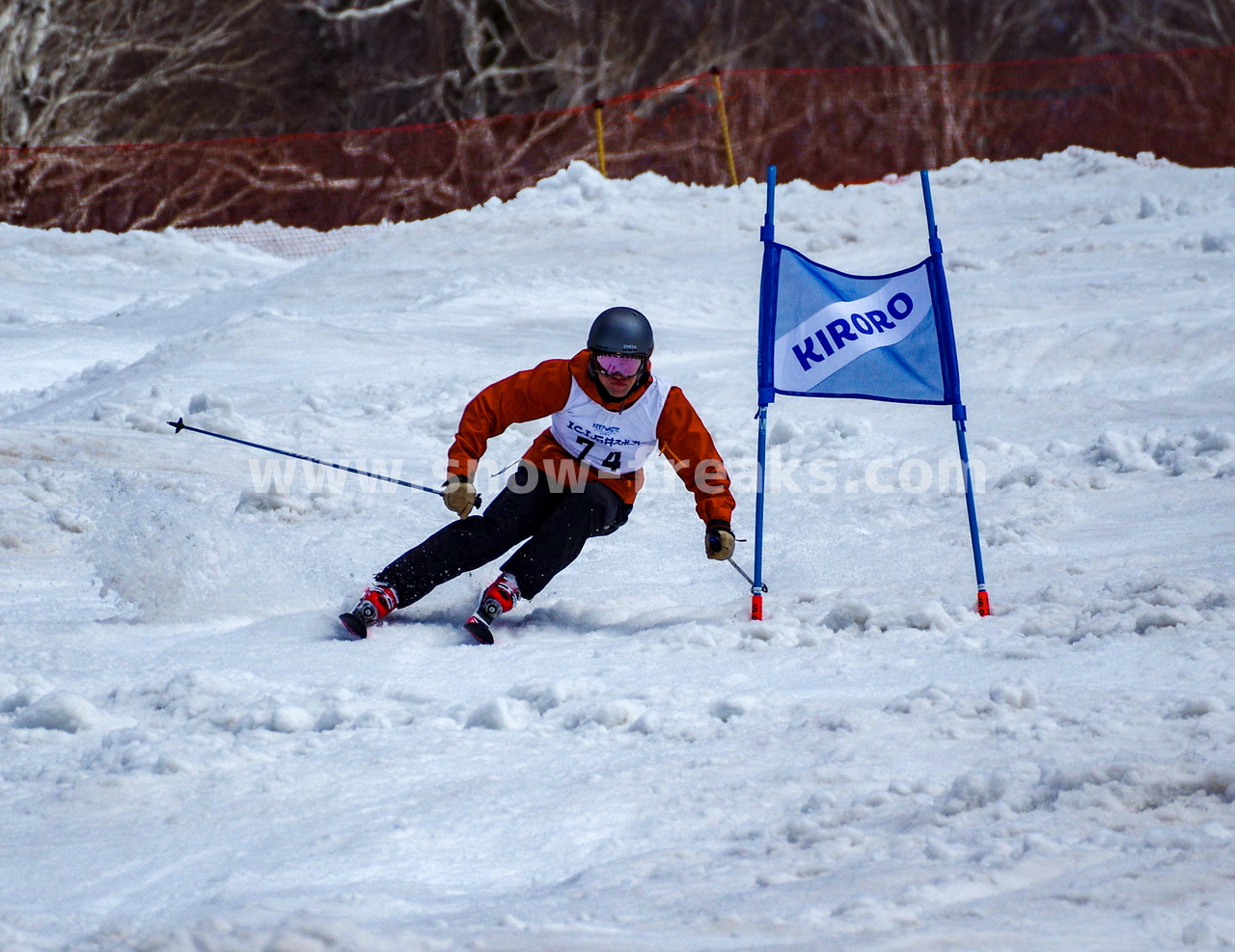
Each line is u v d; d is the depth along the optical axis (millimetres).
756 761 13188
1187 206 78688
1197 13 167875
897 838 10867
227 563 23156
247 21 158625
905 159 167875
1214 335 45281
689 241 86875
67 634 20609
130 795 12766
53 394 58469
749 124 166000
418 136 161500
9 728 15398
